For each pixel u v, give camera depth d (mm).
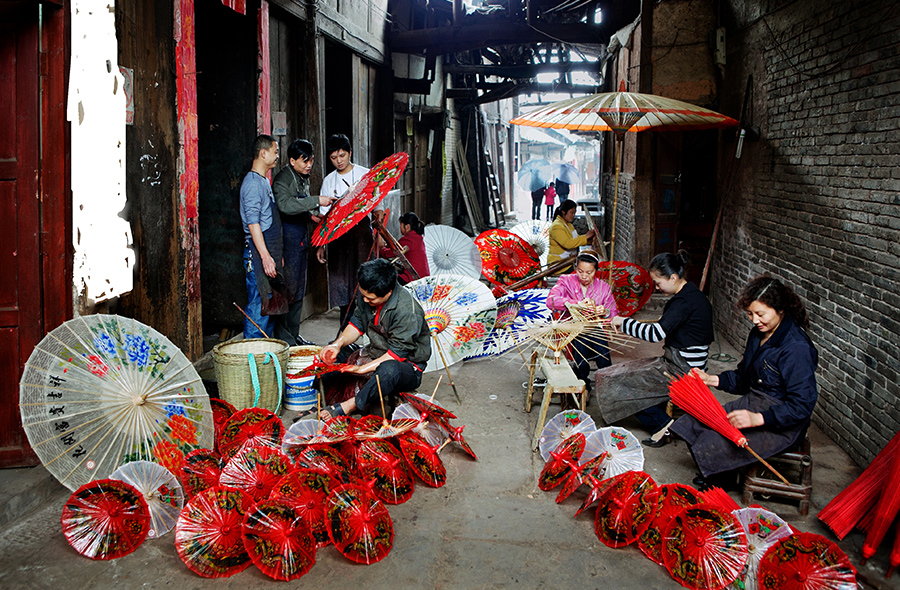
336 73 8711
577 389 3867
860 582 2717
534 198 19828
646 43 7414
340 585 2672
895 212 3461
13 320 3367
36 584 2635
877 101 3691
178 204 4578
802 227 4719
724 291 6832
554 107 4941
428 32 10227
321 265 7438
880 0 3678
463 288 4457
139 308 4188
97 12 3504
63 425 3049
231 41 5742
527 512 3250
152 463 3004
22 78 3258
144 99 4133
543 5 10266
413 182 12352
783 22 5223
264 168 4992
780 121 5254
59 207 3344
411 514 3213
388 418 4016
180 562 2805
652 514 2871
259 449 3193
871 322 3678
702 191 8219
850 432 3902
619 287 5496
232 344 4309
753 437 3213
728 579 2629
